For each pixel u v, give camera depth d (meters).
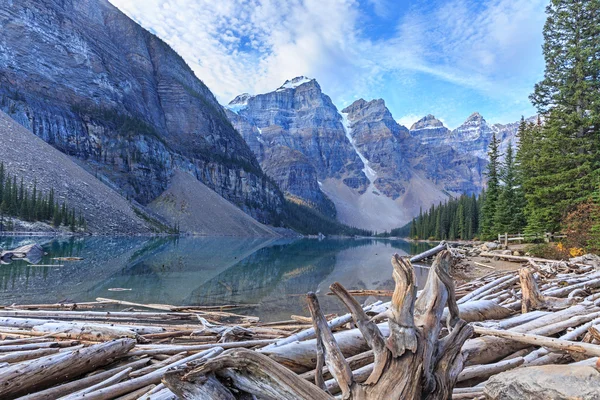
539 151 27.77
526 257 20.38
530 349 4.86
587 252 19.02
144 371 4.19
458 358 2.82
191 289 15.68
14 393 3.43
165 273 20.81
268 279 19.81
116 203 101.88
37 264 22.50
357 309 2.58
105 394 3.49
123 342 4.55
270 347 4.10
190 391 2.22
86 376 4.11
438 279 2.91
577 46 25.39
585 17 25.50
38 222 68.62
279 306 12.30
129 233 88.19
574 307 6.35
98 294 13.64
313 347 4.06
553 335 5.47
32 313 8.61
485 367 4.06
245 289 16.05
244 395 2.37
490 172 45.72
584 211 21.12
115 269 21.75
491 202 44.72
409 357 2.40
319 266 28.27
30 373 3.52
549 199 25.42
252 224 152.38
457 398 3.48
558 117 25.47
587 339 4.81
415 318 2.77
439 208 99.75
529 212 28.61
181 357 4.70
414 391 2.30
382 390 2.32
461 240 72.94
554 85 26.56
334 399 2.16
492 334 4.65
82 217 77.62
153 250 40.59
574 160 24.00
